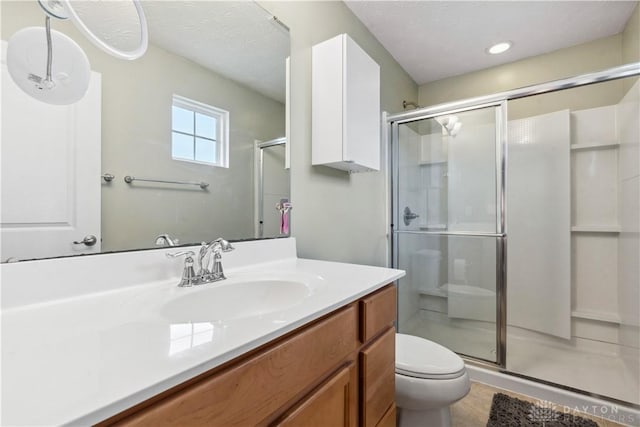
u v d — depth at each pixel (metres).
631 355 1.84
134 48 0.83
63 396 0.33
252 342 0.48
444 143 2.11
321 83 1.41
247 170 1.18
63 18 0.71
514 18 1.88
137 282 0.82
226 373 0.45
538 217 2.29
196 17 1.01
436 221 2.17
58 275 0.69
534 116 2.32
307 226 1.45
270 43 1.26
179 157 0.96
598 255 2.11
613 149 2.06
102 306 0.66
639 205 1.74
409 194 2.24
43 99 0.68
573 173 2.19
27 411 0.31
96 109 0.77
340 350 0.72
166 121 0.93
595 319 2.09
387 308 0.95
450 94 2.69
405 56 2.33
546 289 2.26
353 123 1.38
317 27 1.52
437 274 2.20
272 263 1.20
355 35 1.83
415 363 1.18
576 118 2.18
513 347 2.17
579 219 2.17
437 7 1.77
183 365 0.40
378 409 0.88
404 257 2.28
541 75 2.31
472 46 2.19
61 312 0.62
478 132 1.99
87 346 0.46
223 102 1.09
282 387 0.55
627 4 1.76
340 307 0.72
